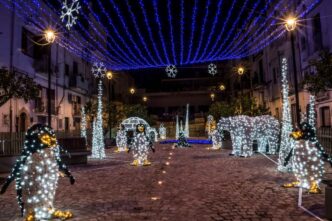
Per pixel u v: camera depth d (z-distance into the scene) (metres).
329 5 17.48
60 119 26.78
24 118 20.75
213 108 36.59
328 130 13.03
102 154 17.52
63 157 14.20
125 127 22.94
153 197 7.45
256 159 14.53
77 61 31.30
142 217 5.84
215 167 12.44
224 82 53.62
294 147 7.98
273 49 28.19
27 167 5.57
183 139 25.77
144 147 13.77
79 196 7.74
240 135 15.98
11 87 10.66
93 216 5.96
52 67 24.73
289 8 22.58
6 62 18.47
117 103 36.38
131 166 13.51
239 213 5.96
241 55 32.81
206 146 25.84
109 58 32.59
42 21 22.78
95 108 28.23
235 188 8.24
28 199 5.57
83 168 13.16
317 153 7.58
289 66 24.11
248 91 37.00
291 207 6.28
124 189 8.52
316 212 5.89
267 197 7.16
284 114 10.66
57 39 24.23
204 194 7.66
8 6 18.64
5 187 5.64
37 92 11.74
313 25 19.66
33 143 5.69
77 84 29.41
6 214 6.29
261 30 30.58
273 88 28.56
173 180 9.73
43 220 5.68
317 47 18.78
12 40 19.05
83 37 31.39
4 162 12.84
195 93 59.44
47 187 5.68
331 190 5.44
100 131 17.67
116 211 6.29
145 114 38.47
